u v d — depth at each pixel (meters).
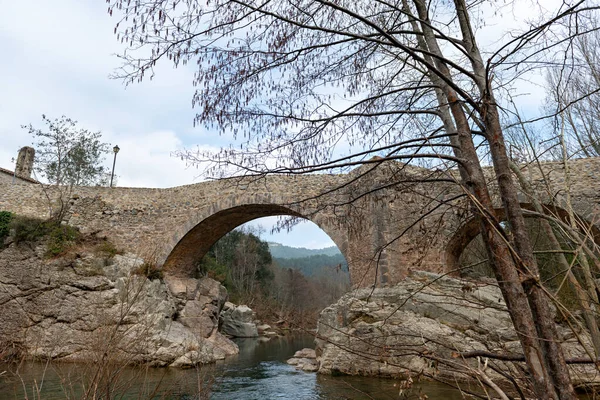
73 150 22.95
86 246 17.38
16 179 25.52
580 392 4.59
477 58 3.63
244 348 22.23
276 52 3.70
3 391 8.27
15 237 16.48
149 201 20.38
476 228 13.44
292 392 10.36
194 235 19.75
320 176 17.03
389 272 13.44
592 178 12.09
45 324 14.80
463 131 3.49
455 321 10.82
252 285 37.72
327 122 4.11
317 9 3.99
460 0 3.81
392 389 9.45
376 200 5.03
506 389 4.60
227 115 3.84
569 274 2.77
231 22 3.37
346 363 11.87
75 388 8.40
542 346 2.64
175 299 18.56
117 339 5.76
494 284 3.04
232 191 18.70
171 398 7.82
